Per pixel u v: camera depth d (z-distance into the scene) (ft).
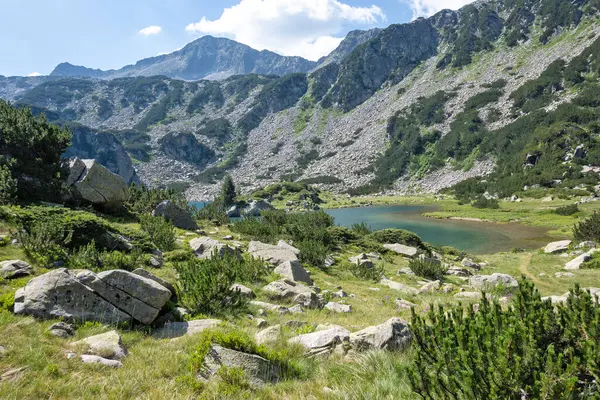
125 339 27.94
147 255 58.49
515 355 12.07
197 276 40.70
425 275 89.56
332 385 21.04
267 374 22.38
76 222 55.88
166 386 20.21
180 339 28.60
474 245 182.50
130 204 116.67
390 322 28.07
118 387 19.53
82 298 29.96
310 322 39.47
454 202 423.23
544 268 105.91
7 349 21.67
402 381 19.33
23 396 17.47
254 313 41.52
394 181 606.55
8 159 83.76
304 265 85.05
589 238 132.46
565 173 384.68
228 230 119.85
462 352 13.28
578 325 13.60
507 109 606.55
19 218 55.88
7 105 98.12
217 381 21.11
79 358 22.47
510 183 416.05
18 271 38.68
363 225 161.58
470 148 578.25
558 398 10.94
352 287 70.23
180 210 106.83
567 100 515.91
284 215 166.71
